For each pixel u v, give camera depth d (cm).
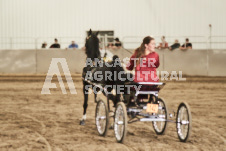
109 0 2352
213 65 1991
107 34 2370
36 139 682
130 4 2336
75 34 2391
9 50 2114
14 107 1055
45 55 2097
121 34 2352
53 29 2392
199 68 2003
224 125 815
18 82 1695
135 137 700
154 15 2317
